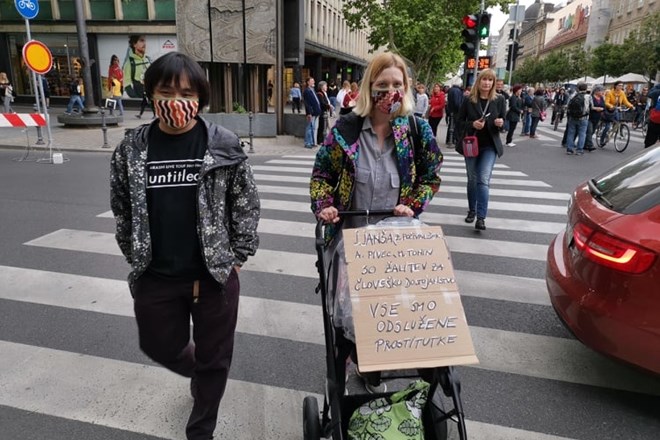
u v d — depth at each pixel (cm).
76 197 770
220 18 1496
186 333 241
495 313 404
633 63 3872
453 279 210
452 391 192
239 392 300
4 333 363
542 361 336
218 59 1524
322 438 246
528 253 549
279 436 265
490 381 313
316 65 3753
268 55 1545
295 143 1489
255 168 1065
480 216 621
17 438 259
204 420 246
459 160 1230
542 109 1747
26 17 1107
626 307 264
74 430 266
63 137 1429
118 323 380
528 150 1423
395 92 243
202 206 214
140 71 2516
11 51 2611
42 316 389
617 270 266
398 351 194
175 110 199
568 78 6794
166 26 2430
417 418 204
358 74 5569
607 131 1464
